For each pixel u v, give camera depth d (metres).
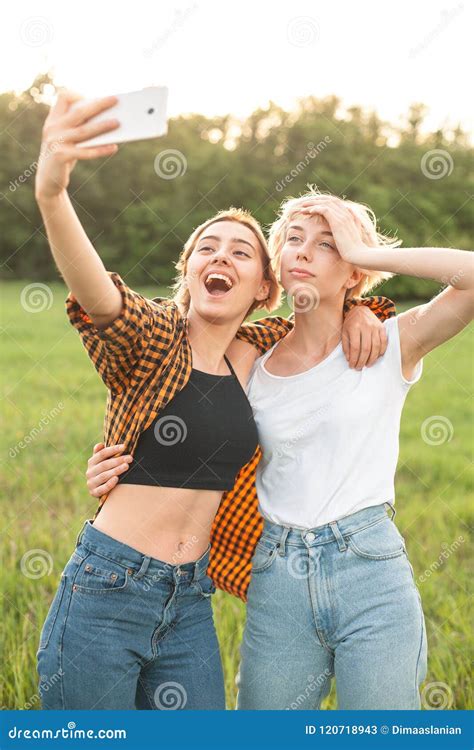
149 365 3.21
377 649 3.17
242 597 3.38
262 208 26.02
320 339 3.34
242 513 3.37
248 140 28.19
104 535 3.22
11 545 4.52
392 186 27.11
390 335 3.29
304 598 3.23
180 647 3.27
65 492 5.75
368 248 3.28
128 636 3.21
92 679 3.19
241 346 3.41
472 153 28.50
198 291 3.30
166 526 3.24
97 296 3.11
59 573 4.35
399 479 6.68
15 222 25.39
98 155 2.98
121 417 3.24
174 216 25.69
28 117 27.39
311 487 3.25
